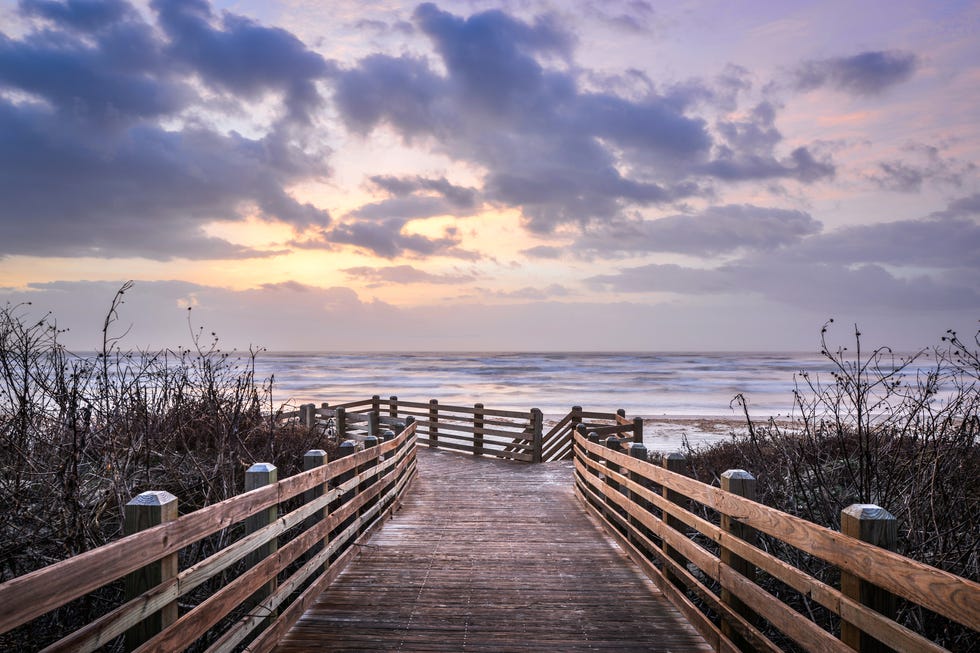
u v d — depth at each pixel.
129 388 5.75
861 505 2.42
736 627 3.52
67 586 1.98
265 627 3.82
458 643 3.98
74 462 4.21
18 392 4.50
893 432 4.93
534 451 13.59
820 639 2.61
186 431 6.70
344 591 4.98
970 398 4.46
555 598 4.84
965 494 4.36
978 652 3.56
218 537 5.14
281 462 7.41
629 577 5.39
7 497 4.21
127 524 2.61
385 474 8.18
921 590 1.98
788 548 4.90
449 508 8.62
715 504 3.88
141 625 2.58
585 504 8.55
